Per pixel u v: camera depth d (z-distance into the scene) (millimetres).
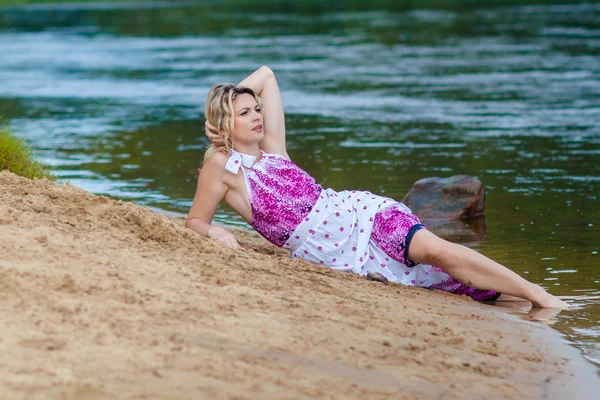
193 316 5699
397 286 8227
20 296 5480
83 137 19500
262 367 5055
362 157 16453
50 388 4246
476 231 11156
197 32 52062
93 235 7203
